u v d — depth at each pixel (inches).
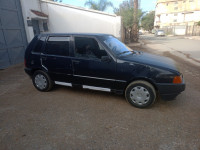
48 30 497.7
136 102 142.6
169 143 99.7
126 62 138.7
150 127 116.0
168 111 138.4
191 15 2010.3
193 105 149.0
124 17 826.2
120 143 100.0
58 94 178.2
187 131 111.0
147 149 94.9
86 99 164.2
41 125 119.7
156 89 144.9
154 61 143.4
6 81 232.5
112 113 136.0
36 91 189.2
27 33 385.7
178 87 130.9
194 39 1075.3
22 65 339.0
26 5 379.2
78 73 159.3
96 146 97.6
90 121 124.4
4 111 142.0
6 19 322.0
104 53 146.4
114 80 145.7
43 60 173.9
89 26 500.1
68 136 106.9
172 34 1875.0
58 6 483.2
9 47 329.4
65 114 135.3
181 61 348.8
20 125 120.2
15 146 98.2
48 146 97.8
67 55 161.6
